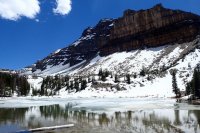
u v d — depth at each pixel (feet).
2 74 620.08
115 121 136.15
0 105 271.49
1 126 119.03
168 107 225.76
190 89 418.31
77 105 273.33
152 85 613.52
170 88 562.66
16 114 174.19
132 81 642.63
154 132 101.45
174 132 100.94
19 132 104.88
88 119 146.72
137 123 127.13
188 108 213.46
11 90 591.37
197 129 107.34
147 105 254.47
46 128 112.78
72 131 105.50
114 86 615.16
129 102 321.32
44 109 219.61
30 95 630.74
